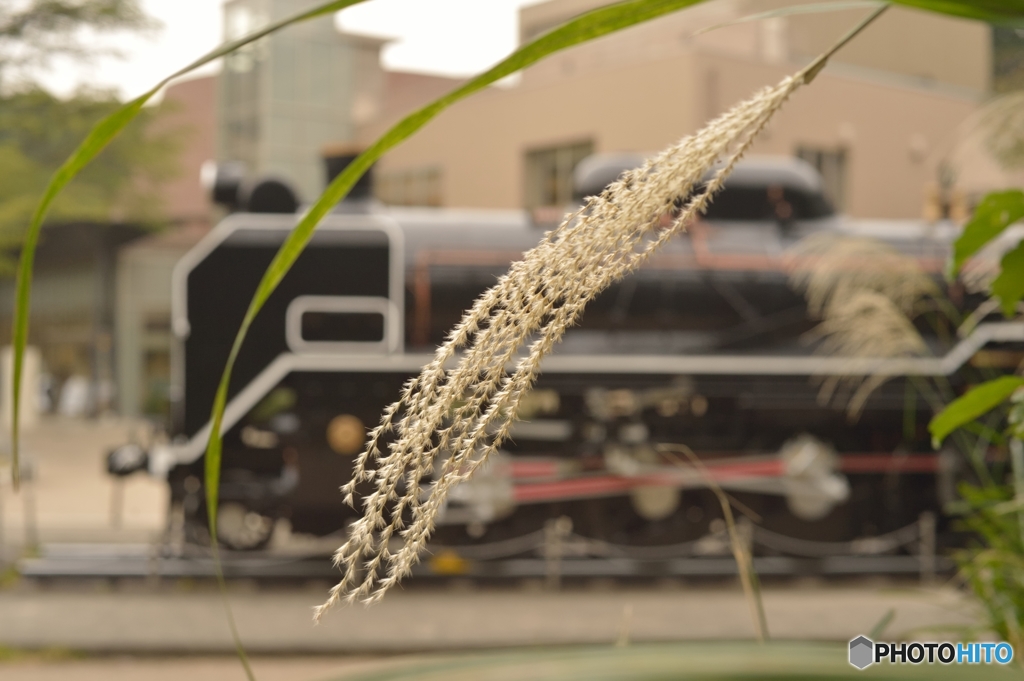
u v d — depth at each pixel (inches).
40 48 661.9
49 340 976.3
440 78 814.5
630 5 22.8
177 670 206.2
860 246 181.6
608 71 618.8
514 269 19.9
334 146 333.1
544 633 233.5
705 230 313.9
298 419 287.6
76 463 593.3
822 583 295.9
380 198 774.5
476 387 19.3
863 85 639.1
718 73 578.6
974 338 292.8
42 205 23.3
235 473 285.7
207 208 1000.2
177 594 268.7
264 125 879.7
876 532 315.9
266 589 277.4
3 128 697.0
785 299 306.2
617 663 16.7
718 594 281.6
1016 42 649.0
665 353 304.8
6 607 252.7
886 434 313.3
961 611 106.7
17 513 397.7
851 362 256.2
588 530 300.5
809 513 305.4
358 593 17.5
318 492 283.1
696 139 20.7
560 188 662.5
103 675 201.5
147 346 927.0
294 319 292.0
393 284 295.4
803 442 307.3
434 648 221.0
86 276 916.6
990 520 105.8
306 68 898.1
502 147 685.3
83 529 358.3
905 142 657.6
